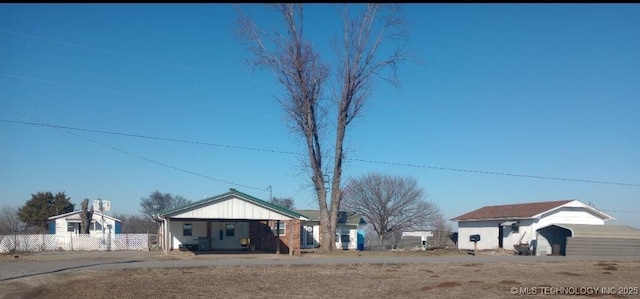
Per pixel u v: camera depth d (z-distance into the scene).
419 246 52.19
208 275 20.23
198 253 34.56
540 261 28.48
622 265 27.12
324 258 29.55
